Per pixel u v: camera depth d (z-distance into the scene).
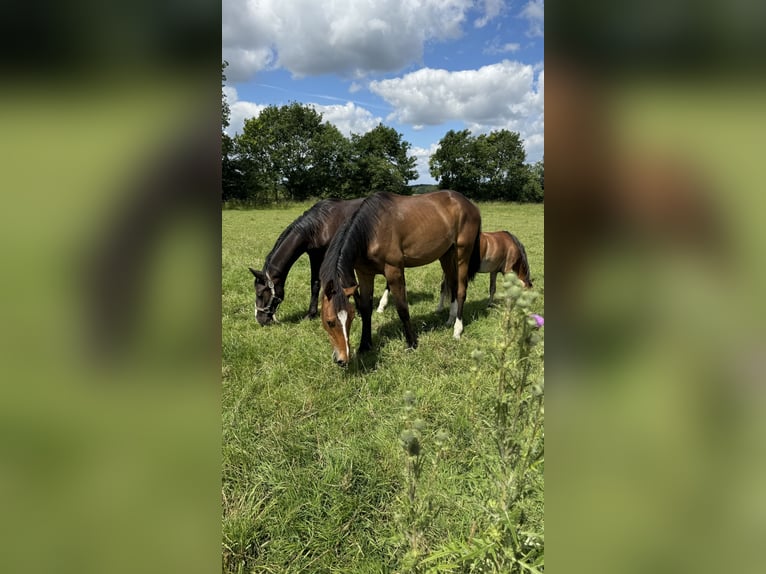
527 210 32.94
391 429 2.86
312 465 2.63
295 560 2.03
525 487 1.10
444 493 1.94
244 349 4.21
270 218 23.64
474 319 5.46
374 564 1.95
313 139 48.88
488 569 1.13
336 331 3.57
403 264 4.37
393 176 51.03
